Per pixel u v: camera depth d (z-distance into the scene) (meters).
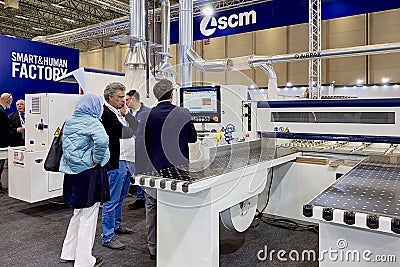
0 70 6.28
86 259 2.55
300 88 9.28
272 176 3.48
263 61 3.52
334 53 3.19
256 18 5.03
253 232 3.26
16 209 4.23
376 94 8.37
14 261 2.71
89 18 10.97
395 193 1.64
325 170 3.18
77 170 2.46
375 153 2.97
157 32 7.39
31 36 13.76
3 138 5.13
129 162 2.83
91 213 2.57
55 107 4.15
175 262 2.21
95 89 4.79
